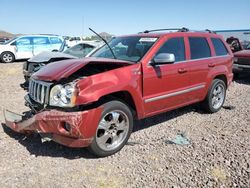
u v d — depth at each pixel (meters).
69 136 4.41
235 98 8.94
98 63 4.77
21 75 13.59
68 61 5.08
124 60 5.45
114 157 4.79
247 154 4.88
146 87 5.29
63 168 4.41
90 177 4.17
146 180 4.09
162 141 5.42
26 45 21.70
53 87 4.54
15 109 7.39
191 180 4.10
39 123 4.47
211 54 6.98
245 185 3.99
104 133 4.73
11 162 4.55
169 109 5.96
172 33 6.08
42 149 5.02
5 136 5.52
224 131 5.98
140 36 6.09
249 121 6.62
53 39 22.61
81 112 4.36
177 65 5.92
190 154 4.88
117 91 4.76
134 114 5.34
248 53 11.99
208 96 6.92
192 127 6.23
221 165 4.51
